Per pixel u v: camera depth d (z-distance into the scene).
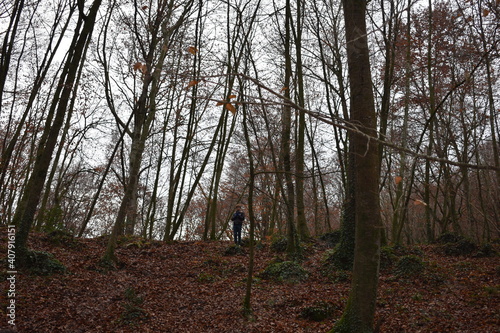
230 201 25.25
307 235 14.19
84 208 29.02
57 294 7.70
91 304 7.65
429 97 15.25
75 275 8.94
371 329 5.20
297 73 13.60
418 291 8.73
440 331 6.51
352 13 5.62
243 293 9.00
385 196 24.64
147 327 6.97
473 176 19.17
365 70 5.56
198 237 29.91
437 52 12.98
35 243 10.93
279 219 22.97
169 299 8.52
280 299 8.62
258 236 24.00
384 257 10.88
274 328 7.06
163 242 14.09
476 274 9.68
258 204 21.83
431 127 14.23
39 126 18.16
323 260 11.27
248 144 7.41
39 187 8.80
